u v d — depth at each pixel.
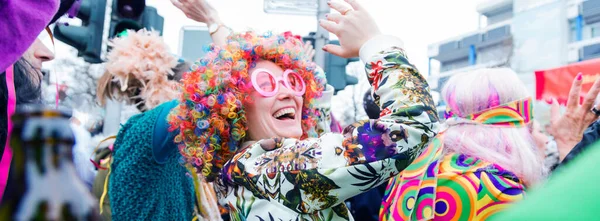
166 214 1.55
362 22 1.46
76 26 3.65
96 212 0.49
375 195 2.94
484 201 1.72
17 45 0.93
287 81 1.48
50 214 0.46
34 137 0.48
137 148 1.49
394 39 1.42
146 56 1.98
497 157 1.81
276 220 1.24
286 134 1.45
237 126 1.42
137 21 3.63
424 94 1.30
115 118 3.72
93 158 2.17
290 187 1.23
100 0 3.66
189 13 1.87
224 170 1.35
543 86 2.87
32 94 1.24
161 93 1.98
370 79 1.39
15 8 0.93
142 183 1.50
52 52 1.33
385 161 1.20
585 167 0.33
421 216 1.82
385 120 1.24
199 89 1.41
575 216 0.32
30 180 0.47
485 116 1.92
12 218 0.46
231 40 1.56
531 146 1.92
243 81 1.43
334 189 1.21
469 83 1.98
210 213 1.80
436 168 1.86
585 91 2.69
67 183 0.48
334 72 4.80
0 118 0.98
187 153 1.43
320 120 1.85
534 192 0.36
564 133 2.33
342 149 1.22
